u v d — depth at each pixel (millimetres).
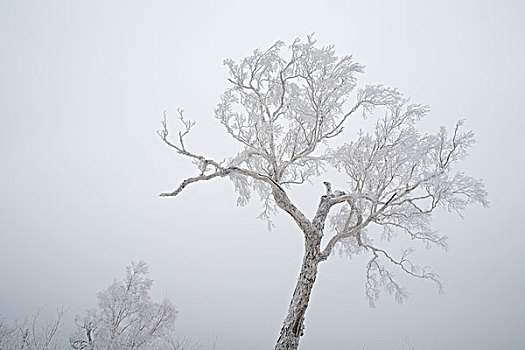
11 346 6219
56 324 6727
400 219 6723
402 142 6363
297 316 6047
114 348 5516
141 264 6430
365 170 6293
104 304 5934
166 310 6180
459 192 6055
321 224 6809
